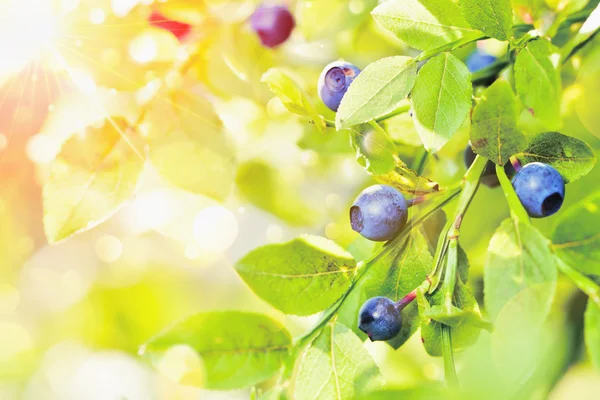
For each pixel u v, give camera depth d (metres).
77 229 0.22
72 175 0.22
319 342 0.21
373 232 0.22
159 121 0.23
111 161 0.22
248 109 0.27
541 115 0.22
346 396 0.21
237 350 0.20
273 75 0.23
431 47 0.22
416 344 0.27
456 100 0.21
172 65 0.24
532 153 0.22
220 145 0.23
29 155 0.25
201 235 0.26
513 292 0.20
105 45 0.24
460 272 0.22
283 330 0.20
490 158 0.21
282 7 0.27
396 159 0.22
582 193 0.25
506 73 0.24
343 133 0.27
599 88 0.26
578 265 0.20
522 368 0.20
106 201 0.22
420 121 0.21
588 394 0.21
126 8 0.24
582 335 0.22
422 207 0.22
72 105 0.24
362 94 0.21
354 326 0.22
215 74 0.26
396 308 0.22
